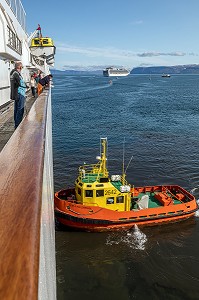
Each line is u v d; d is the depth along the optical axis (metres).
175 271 17.05
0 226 1.61
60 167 33.75
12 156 3.47
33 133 5.19
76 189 22.20
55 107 83.69
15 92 9.47
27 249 1.40
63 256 18.83
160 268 17.36
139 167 33.81
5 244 1.44
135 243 20.31
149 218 22.16
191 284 15.90
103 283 16.08
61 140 45.91
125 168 33.53
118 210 21.89
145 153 39.06
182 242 20.38
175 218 22.72
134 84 199.25
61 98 106.88
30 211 1.82
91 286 15.84
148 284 15.95
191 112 74.00
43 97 16.41
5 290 1.15
